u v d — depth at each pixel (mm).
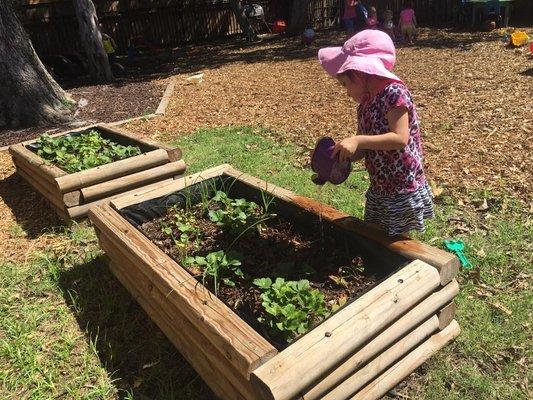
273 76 11000
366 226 2943
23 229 4699
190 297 2516
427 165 5281
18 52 8523
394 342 2412
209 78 11547
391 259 2727
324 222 3152
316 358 2037
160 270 2771
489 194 4496
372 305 2273
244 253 3295
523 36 10977
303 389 2010
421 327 2574
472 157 5355
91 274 3857
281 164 5660
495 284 3320
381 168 2713
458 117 6734
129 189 4684
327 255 3090
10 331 3283
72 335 3229
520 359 2711
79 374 2918
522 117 6410
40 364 2998
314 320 2506
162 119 8156
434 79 9023
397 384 2547
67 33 17547
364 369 2320
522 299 3141
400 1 17781
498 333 2885
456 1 16547
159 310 3031
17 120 8523
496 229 3949
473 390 2549
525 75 8516
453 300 2971
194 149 6430
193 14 19719
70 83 13398
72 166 4789
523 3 15164
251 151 6188
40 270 3984
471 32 14273
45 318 3418
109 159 4938
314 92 9031
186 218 3730
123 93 10719
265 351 2066
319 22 21031
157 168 4785
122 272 3547
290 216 3461
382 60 2596
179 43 19828
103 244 3734
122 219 3438
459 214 4242
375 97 2572
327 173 2752
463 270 3451
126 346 3092
